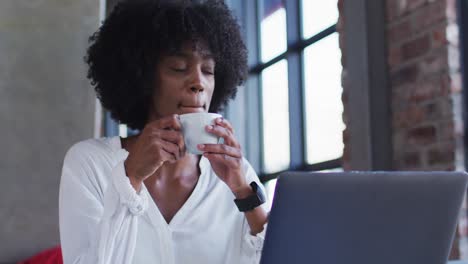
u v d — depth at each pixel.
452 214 0.76
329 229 0.70
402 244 0.74
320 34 3.03
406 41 2.00
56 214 1.76
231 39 1.22
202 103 1.07
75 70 1.82
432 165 1.89
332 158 2.94
